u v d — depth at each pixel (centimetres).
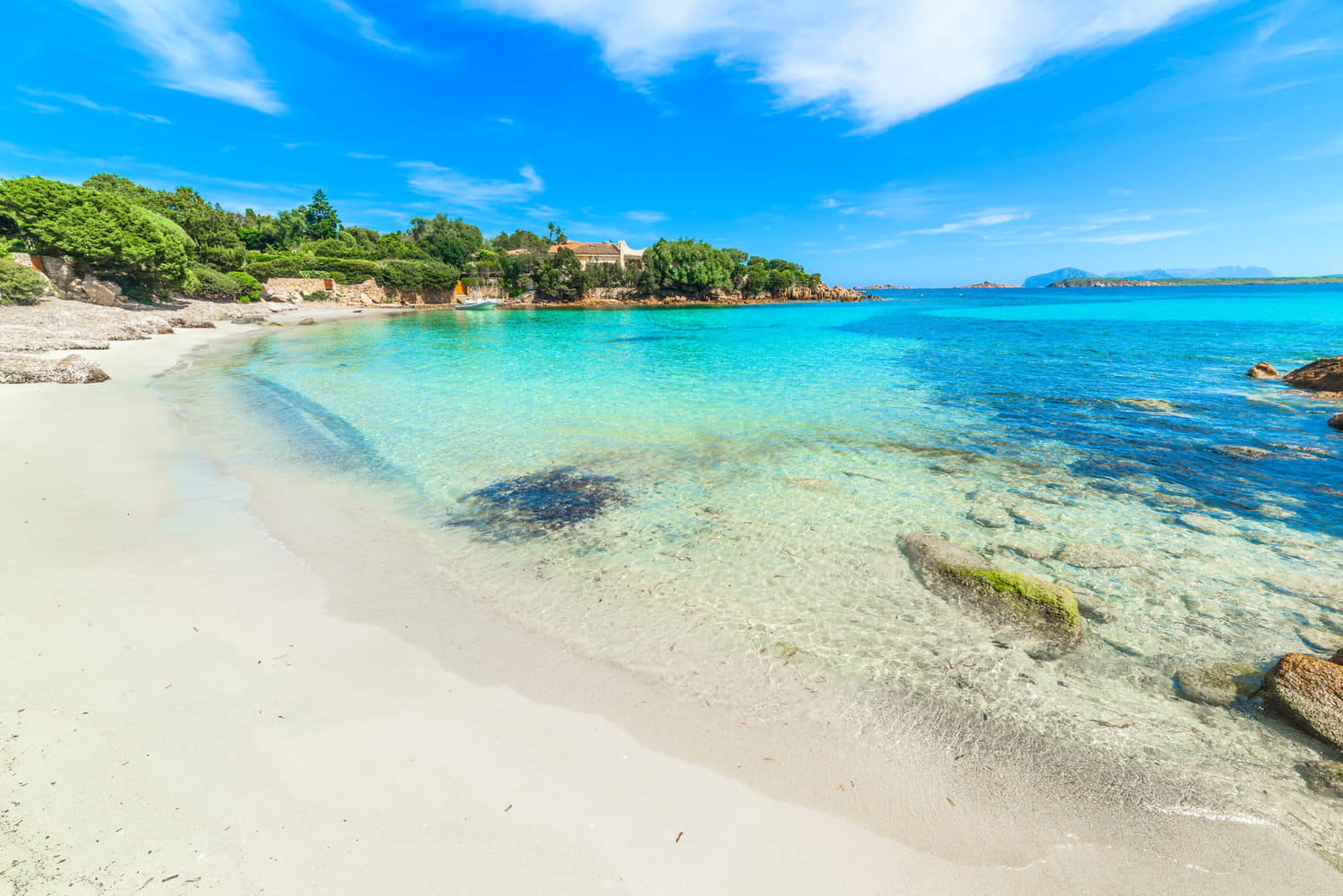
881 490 958
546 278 9850
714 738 416
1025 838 339
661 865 315
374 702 439
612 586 646
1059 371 2266
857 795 368
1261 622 572
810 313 7906
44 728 388
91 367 1856
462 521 832
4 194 3575
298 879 293
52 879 283
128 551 680
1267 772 389
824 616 587
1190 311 6494
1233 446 1174
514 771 377
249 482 961
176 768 361
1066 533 782
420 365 2564
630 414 1544
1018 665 509
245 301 6106
